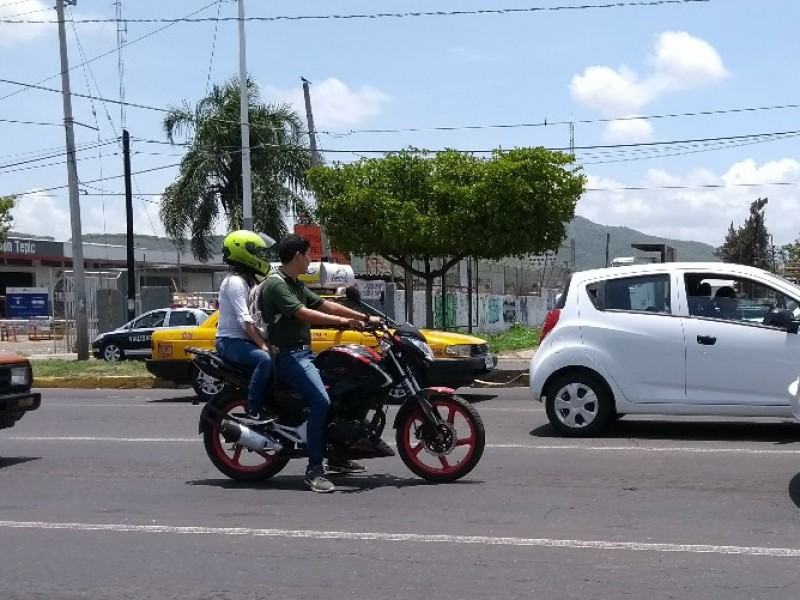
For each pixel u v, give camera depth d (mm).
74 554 6293
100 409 14641
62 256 50250
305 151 33844
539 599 5262
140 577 5781
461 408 8234
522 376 17797
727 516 7074
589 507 7391
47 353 30406
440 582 5582
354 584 5574
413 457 8336
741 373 10148
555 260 54406
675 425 11734
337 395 7977
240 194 33969
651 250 22438
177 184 33969
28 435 11703
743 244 68250
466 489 8070
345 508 7457
